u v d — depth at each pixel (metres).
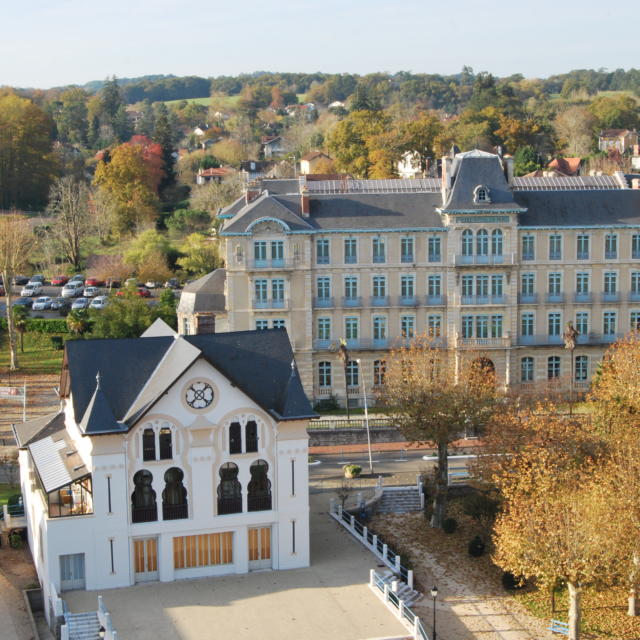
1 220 166.75
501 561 70.81
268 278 110.56
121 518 69.88
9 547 80.75
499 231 111.81
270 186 123.06
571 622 65.81
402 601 66.06
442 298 112.62
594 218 113.50
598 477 70.44
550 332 114.19
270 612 66.75
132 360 73.88
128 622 65.06
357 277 111.75
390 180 126.31
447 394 85.31
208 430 70.94
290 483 73.12
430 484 90.56
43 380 121.12
